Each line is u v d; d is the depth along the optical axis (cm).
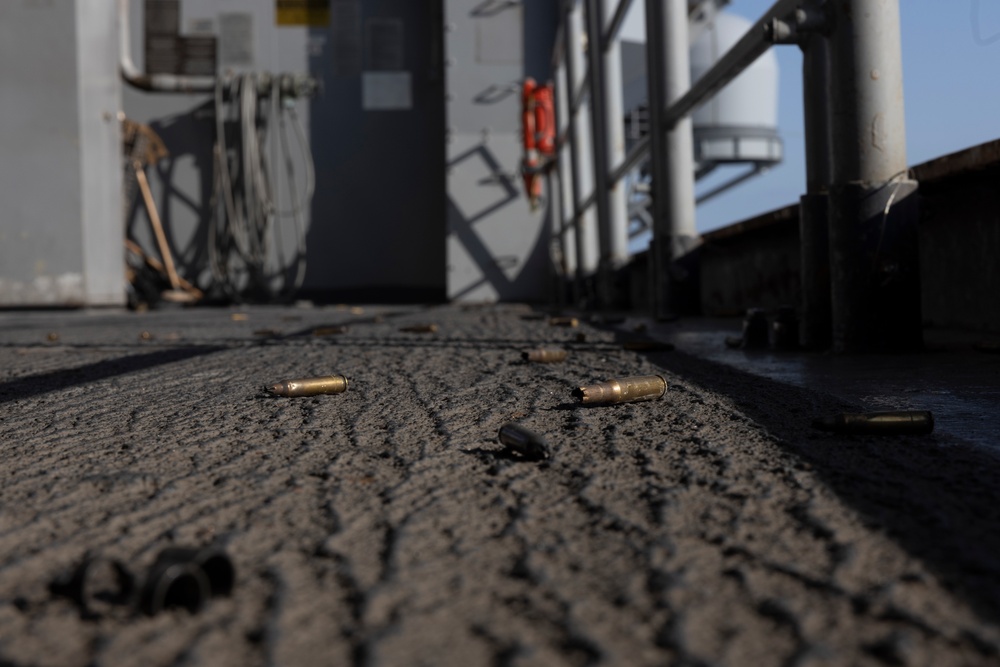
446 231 356
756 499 29
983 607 19
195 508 29
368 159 361
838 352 78
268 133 353
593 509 28
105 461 37
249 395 58
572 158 266
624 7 174
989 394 51
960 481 30
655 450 37
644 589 21
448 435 42
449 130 346
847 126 76
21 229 273
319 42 360
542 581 21
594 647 18
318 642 18
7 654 18
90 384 66
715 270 182
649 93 155
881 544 24
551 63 347
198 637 18
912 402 49
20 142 273
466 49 346
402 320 172
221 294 345
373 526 26
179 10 353
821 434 40
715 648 17
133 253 343
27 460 38
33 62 273
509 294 347
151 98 349
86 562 21
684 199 152
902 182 76
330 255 360
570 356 82
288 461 36
